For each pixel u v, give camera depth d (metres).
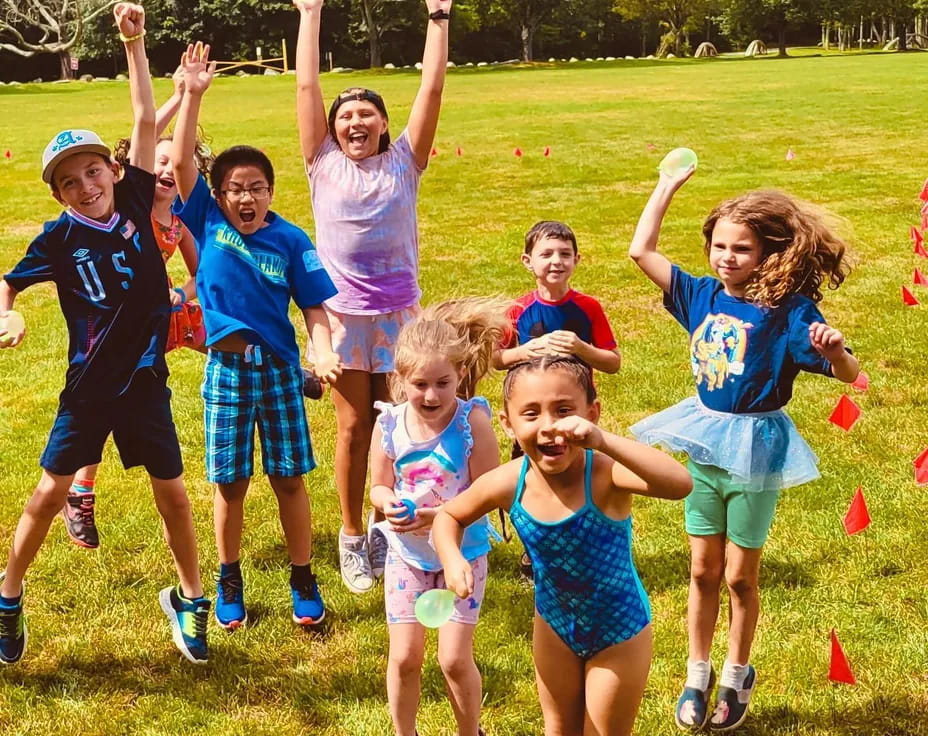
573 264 4.13
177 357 7.65
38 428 6.32
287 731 3.47
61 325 8.53
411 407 3.40
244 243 3.95
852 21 69.44
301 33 4.39
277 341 3.95
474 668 3.22
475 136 20.75
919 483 4.56
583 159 17.06
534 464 2.80
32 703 3.64
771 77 37.66
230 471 3.93
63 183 3.60
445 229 11.95
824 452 5.53
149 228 3.81
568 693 2.98
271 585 4.39
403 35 67.50
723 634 3.94
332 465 5.68
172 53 66.06
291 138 21.25
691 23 72.44
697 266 10.02
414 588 3.22
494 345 4.01
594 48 75.94
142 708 3.60
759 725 3.42
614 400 6.50
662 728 3.42
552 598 2.89
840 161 15.98
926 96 26.38
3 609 3.76
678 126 21.47
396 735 3.35
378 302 4.33
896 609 4.07
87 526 4.63
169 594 3.93
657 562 4.51
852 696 3.53
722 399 3.33
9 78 63.84
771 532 4.70
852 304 8.26
